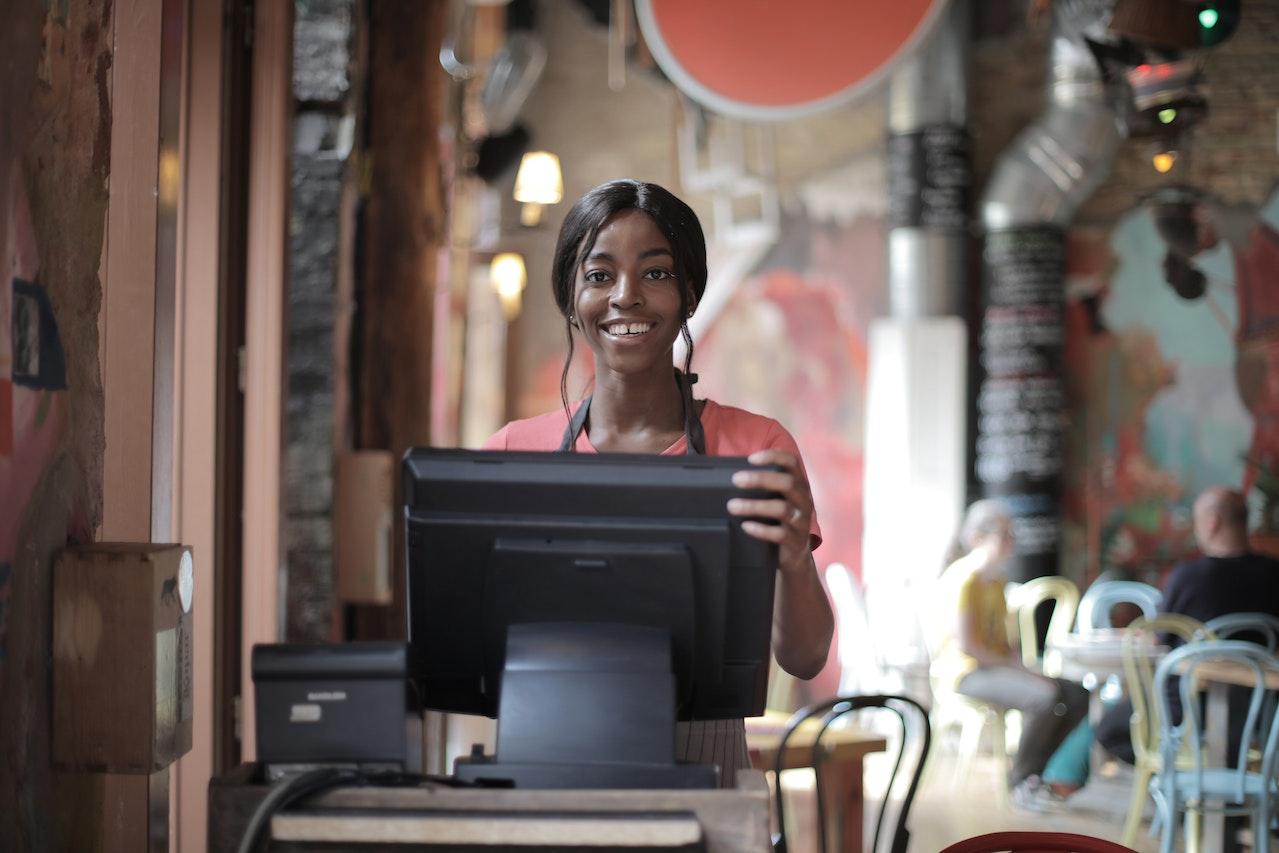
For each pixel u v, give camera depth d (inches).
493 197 360.5
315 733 59.3
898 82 343.3
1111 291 353.4
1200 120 224.7
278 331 149.9
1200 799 185.2
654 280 76.8
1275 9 349.7
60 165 72.1
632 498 61.5
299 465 167.8
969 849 81.0
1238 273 348.5
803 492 62.6
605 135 374.3
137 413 102.2
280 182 151.0
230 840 56.7
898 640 328.5
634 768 59.7
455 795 56.2
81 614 71.2
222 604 145.1
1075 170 330.0
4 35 64.8
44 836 69.9
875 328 344.2
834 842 154.9
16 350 65.9
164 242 103.7
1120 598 300.5
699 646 63.1
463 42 295.3
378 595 172.7
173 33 105.0
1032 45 354.6
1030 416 332.2
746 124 370.0
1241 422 347.9
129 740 71.1
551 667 61.4
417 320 198.5
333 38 170.9
